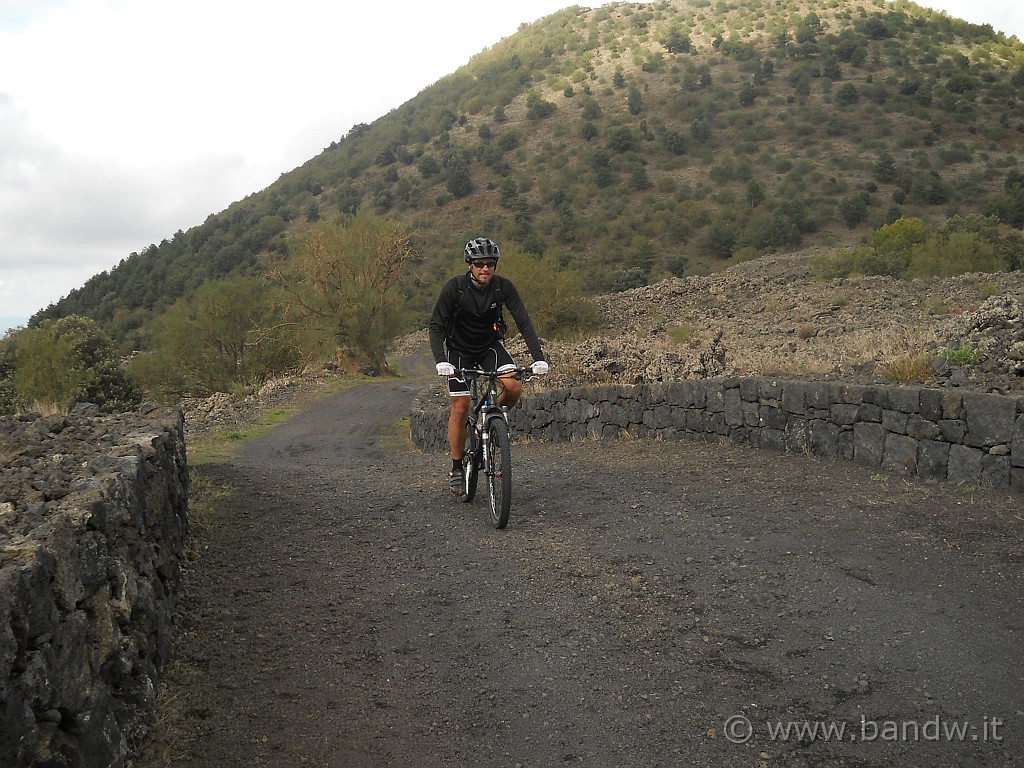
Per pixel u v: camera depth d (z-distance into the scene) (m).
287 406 26.64
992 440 6.00
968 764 2.73
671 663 3.59
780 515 5.74
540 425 13.20
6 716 1.93
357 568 5.21
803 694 3.25
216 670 3.71
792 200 102.31
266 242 129.12
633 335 32.53
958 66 143.62
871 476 6.69
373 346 37.53
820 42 164.25
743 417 8.76
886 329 16.61
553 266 39.09
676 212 108.31
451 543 5.66
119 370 33.47
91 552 2.66
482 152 148.25
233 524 6.54
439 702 3.38
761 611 4.09
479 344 6.30
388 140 174.00
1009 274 30.00
